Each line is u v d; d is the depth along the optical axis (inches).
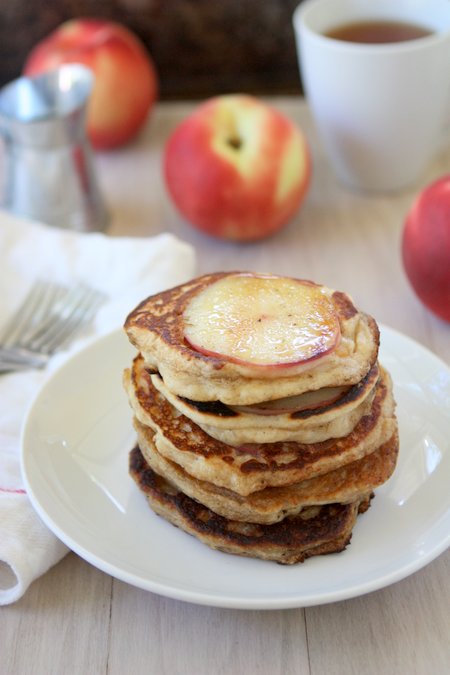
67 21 29.3
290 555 16.5
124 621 16.7
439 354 21.0
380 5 25.0
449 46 23.1
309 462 16.3
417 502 17.2
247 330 16.1
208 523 16.7
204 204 23.3
